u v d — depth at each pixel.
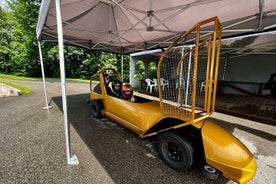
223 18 3.04
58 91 7.92
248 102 6.43
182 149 1.95
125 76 17.34
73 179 1.86
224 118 4.53
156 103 2.84
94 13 3.23
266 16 2.72
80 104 5.47
